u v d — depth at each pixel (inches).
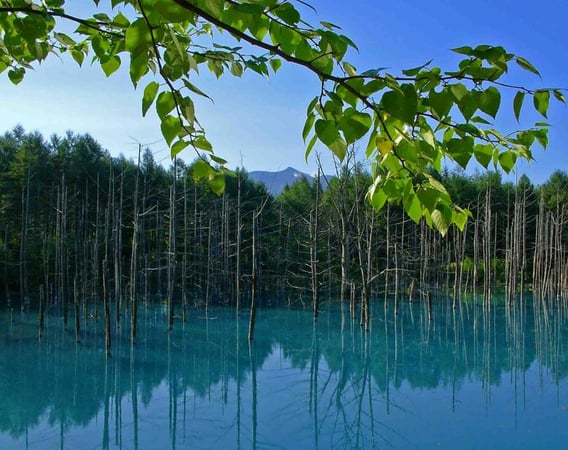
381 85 54.4
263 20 58.9
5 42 82.0
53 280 1182.3
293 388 494.3
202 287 1235.9
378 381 517.0
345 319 943.7
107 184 1398.9
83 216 1162.0
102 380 523.5
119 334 748.0
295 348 681.6
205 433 373.1
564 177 1831.9
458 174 1674.5
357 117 53.7
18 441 360.5
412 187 64.9
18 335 756.6
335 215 1009.5
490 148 63.1
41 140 1446.9
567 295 1288.1
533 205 1681.8
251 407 438.3
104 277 622.5
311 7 53.6
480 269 1519.4
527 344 701.3
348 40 54.1
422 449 329.4
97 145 1525.6
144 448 344.8
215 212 1225.4
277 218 1382.9
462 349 669.3
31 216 1244.5
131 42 53.5
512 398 442.3
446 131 61.4
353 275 1204.5
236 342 720.3
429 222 65.9
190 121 67.4
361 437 356.2
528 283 1604.3
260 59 80.7
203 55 83.5
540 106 50.9
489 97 49.3
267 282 1264.8
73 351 649.6
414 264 1301.7
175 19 49.9
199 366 582.9
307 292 1258.6
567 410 400.5
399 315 994.1
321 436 361.4
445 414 402.6
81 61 103.7
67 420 408.5
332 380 524.4
